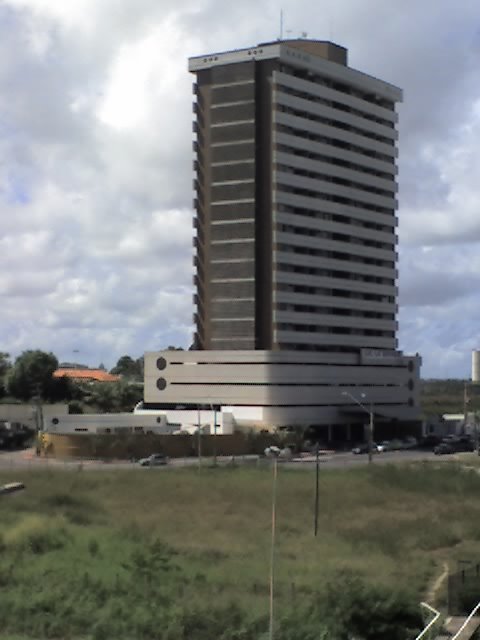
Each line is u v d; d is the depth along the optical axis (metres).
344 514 64.12
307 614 29.91
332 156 143.75
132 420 127.25
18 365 166.25
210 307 138.00
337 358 142.25
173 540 50.56
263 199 136.25
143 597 33.88
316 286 140.25
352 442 141.00
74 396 169.00
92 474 88.50
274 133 135.50
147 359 141.88
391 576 40.12
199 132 139.75
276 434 123.94
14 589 34.69
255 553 46.69
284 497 72.19
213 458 107.25
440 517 62.94
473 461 110.25
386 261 153.88
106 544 45.94
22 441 131.25
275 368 132.00
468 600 31.45
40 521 51.88
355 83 148.88
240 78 136.88
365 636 28.94
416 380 157.88
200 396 136.75
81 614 30.88
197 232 139.62
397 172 156.12
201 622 29.69
